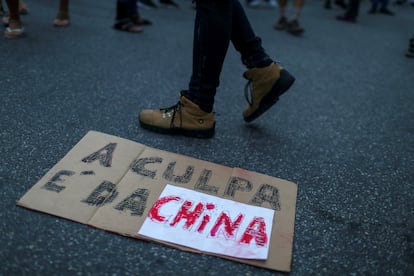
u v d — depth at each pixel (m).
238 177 1.44
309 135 1.86
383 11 5.85
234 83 2.38
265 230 1.22
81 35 2.83
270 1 5.21
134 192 1.29
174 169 1.43
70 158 1.40
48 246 1.06
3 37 2.52
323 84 2.57
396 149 1.82
